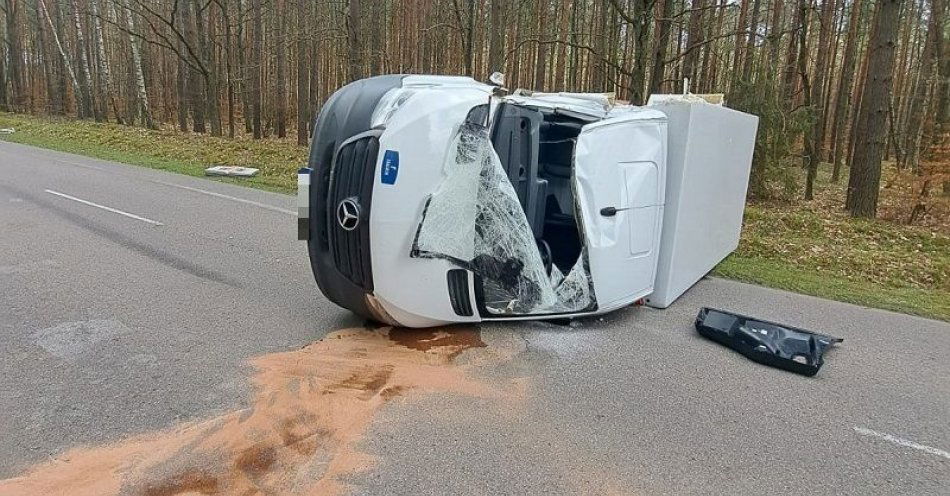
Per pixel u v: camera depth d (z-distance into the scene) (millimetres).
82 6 32875
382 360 4301
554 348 4742
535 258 4859
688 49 12523
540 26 21938
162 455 3082
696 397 4020
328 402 3689
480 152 4426
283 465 3045
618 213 5195
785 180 14977
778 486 3070
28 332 4648
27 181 11977
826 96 25875
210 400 3670
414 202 4152
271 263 6863
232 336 4695
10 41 37688
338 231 4227
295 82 36469
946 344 5367
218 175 14078
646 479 3068
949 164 12016
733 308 6152
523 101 4992
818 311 6223
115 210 9492
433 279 4387
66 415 3457
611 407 3820
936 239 10922
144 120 28875
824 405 4012
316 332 4820
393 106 4199
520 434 3447
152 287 5855
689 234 6203
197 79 25984
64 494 2764
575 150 5043
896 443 3561
